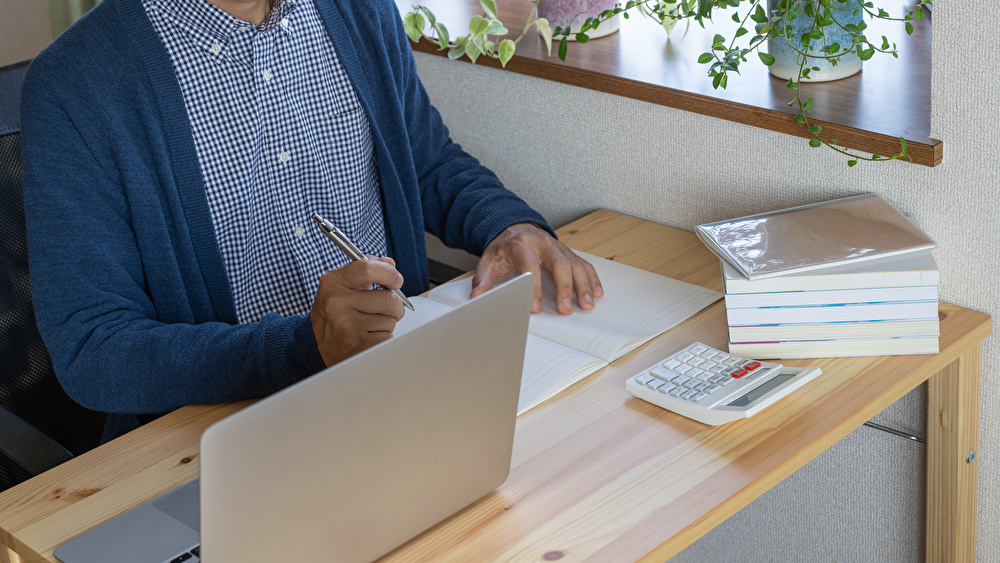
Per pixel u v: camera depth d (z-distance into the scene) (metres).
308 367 0.94
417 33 1.55
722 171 1.28
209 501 0.57
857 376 0.95
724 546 1.57
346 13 1.27
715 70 1.28
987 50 0.97
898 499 1.29
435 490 0.74
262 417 0.57
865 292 0.96
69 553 0.76
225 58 1.15
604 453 0.86
